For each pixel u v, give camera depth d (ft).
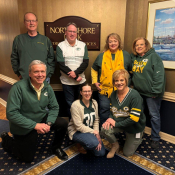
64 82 8.43
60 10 8.69
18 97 5.90
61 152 7.12
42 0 8.54
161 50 8.03
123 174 6.27
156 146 7.83
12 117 5.79
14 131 6.28
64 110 10.08
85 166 6.64
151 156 7.28
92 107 7.00
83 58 8.26
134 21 8.78
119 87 6.26
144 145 8.05
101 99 8.50
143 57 7.73
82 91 6.54
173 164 6.81
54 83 9.68
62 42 8.15
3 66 11.96
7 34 10.34
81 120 6.84
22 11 8.62
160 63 7.38
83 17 8.80
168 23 7.57
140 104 6.33
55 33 8.89
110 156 7.11
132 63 8.14
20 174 6.19
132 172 6.37
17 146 6.42
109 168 6.56
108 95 8.25
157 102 7.88
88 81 9.71
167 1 7.41
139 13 8.50
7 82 11.37
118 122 6.61
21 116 5.92
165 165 6.75
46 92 6.53
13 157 7.11
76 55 8.07
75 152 7.48
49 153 7.39
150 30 8.21
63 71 8.02
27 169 6.43
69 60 8.07
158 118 7.90
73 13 8.76
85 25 8.87
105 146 7.93
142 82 7.68
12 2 8.96
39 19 8.75
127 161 6.95
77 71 8.02
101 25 8.96
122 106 6.57
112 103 6.90
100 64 8.20
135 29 8.82
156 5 7.79
